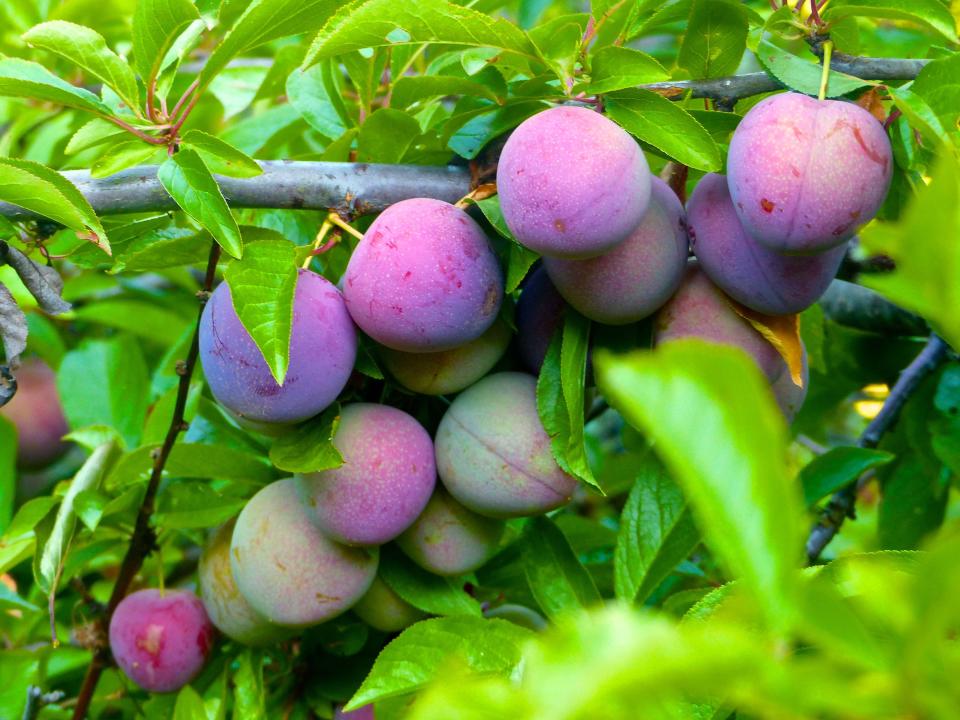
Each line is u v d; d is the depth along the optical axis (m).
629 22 0.36
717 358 0.13
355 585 0.36
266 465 0.41
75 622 0.46
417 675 0.30
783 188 0.30
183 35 0.36
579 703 0.13
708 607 0.27
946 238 0.14
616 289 0.33
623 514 0.38
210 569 0.40
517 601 0.44
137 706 0.44
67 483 0.48
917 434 0.48
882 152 0.30
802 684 0.14
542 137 0.31
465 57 0.36
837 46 0.37
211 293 0.36
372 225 0.34
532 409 0.35
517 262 0.34
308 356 0.33
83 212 0.33
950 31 0.33
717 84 0.36
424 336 0.33
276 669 0.42
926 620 0.15
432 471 0.36
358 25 0.32
